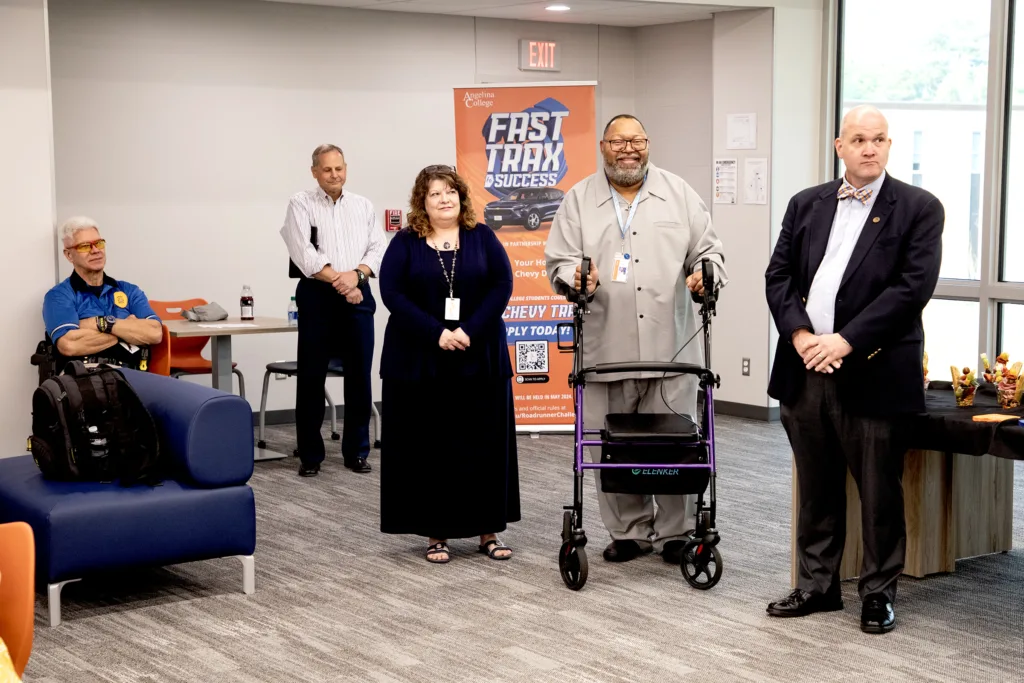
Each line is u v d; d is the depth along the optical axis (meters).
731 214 8.38
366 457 6.73
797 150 8.20
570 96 7.68
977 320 7.46
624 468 4.28
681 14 8.40
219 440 4.26
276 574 4.66
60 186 7.38
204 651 3.77
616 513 4.80
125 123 7.55
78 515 3.97
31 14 5.24
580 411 4.35
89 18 7.38
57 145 7.36
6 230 5.26
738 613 4.13
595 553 4.94
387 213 8.45
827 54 8.19
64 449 4.22
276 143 8.05
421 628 3.99
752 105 8.18
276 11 7.96
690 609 4.18
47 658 3.70
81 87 7.40
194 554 4.22
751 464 6.85
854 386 3.81
